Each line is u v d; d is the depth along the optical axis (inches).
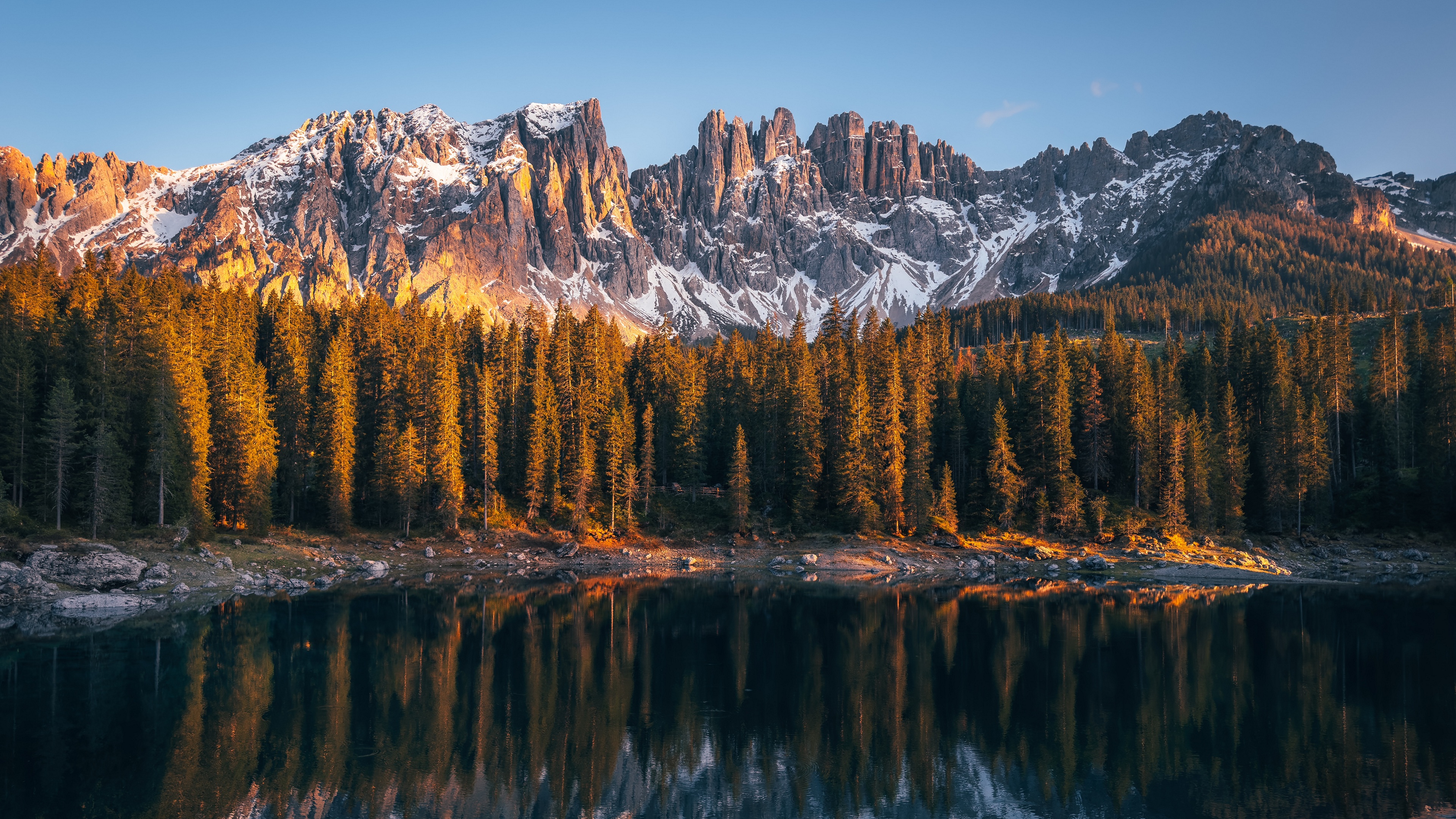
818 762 1299.2
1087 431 3966.5
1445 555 3590.1
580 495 3865.7
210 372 3390.7
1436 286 7716.5
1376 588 3093.0
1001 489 3838.6
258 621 2282.2
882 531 3944.4
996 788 1191.6
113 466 2753.4
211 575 2800.2
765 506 4249.5
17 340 2920.8
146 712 1472.7
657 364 4901.6
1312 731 1428.4
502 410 4234.7
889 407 3941.9
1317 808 1098.7
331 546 3412.9
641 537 3981.3
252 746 1317.7
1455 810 1087.6
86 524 2726.4
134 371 3102.9
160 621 2239.2
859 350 4913.9
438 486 3791.8
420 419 3833.7
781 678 1791.3
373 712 1508.4
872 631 2283.5
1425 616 2466.8
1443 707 1555.1
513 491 4138.8
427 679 1736.0
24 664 1781.5
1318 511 3924.7
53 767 1206.3
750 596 2888.8
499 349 4539.9
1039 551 3649.1
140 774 1184.8
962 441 4269.2
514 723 1465.3
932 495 3959.2
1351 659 1935.3
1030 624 2374.5
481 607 2586.1
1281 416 3956.7
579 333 5054.1
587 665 1886.1
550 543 3814.0
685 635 2217.0
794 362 4586.6
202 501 3014.3
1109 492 4037.9
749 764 1290.6
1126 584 3235.7
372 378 4042.8
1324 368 4434.1
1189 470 3806.6
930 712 1553.9
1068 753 1328.7
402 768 1240.8
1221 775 1224.2
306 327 4471.0
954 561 3629.4
